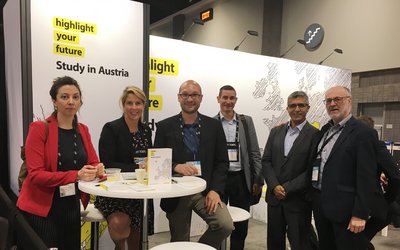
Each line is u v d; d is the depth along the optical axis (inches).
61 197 72.9
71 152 74.0
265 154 104.3
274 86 186.9
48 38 105.0
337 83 218.4
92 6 111.9
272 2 279.1
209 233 80.7
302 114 96.6
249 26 303.4
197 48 155.9
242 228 110.3
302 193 93.4
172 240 87.3
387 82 218.2
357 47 230.2
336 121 84.7
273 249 99.4
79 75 111.1
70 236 75.2
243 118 114.6
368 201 74.1
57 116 75.0
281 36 283.1
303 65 199.0
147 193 59.1
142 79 123.9
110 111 117.7
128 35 119.8
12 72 129.0
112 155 83.4
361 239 79.1
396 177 77.3
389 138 221.3
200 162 86.0
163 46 145.2
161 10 365.7
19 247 64.1
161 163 68.7
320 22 253.4
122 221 78.7
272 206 98.4
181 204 84.6
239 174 110.0
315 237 101.3
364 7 225.0
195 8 366.6
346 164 78.7
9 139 147.8
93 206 91.0
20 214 64.4
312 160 89.7
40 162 69.5
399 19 206.2
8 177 155.9
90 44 112.4
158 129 89.3
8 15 132.0
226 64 166.7
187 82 88.5
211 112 162.2
